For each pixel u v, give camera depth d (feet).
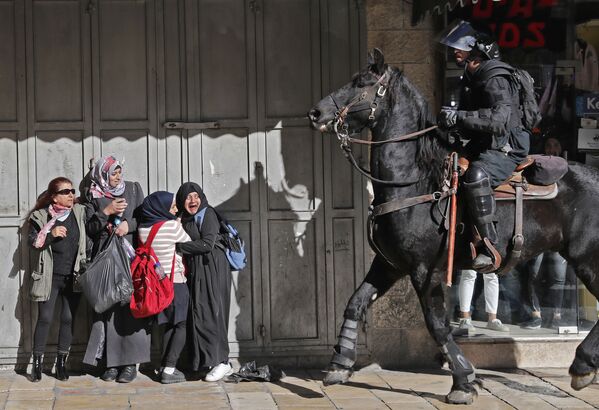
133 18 28.30
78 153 28.25
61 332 27.09
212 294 26.78
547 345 28.86
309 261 28.63
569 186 24.41
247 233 28.55
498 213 23.93
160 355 28.22
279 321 28.58
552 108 29.30
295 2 28.53
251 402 24.77
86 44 28.19
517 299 28.99
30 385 26.55
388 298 28.66
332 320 28.66
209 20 28.45
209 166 28.45
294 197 28.58
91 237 27.32
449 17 28.78
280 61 28.53
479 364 28.76
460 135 24.40
